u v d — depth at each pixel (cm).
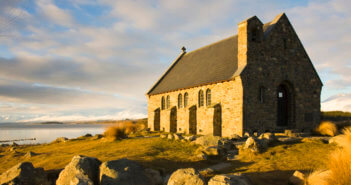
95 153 1977
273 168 1263
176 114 3631
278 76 2739
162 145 2123
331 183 843
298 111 2827
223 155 1678
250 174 1193
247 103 2520
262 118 2606
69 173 1103
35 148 3064
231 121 2627
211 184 883
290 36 2875
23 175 1130
